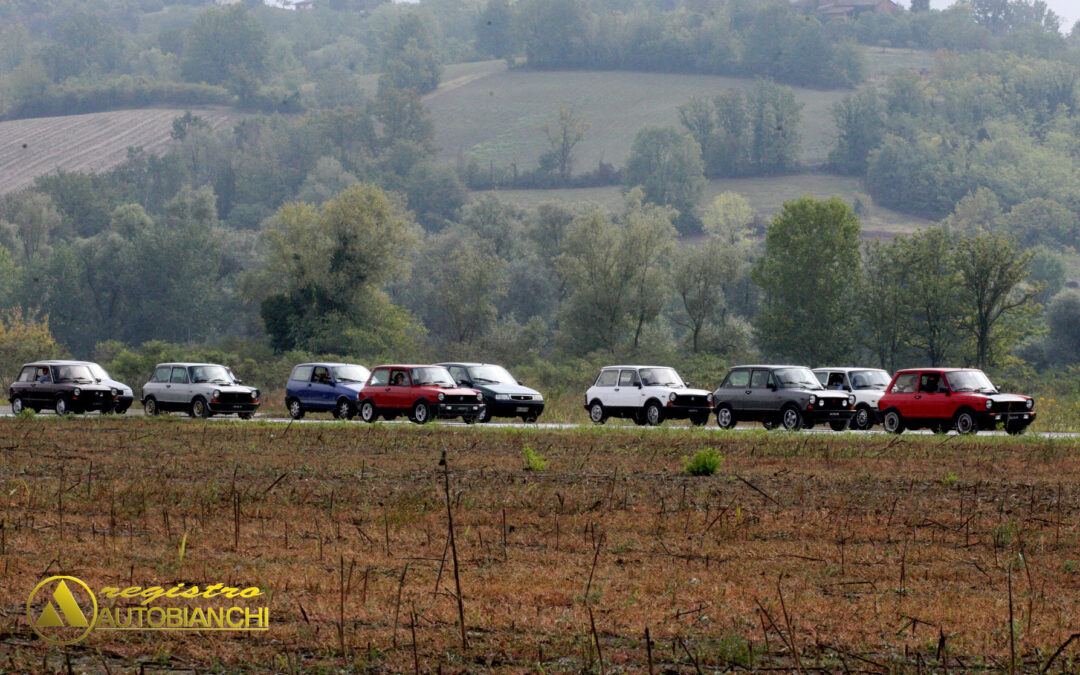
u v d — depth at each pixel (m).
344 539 47.62
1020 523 52.53
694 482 67.06
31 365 134.75
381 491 62.00
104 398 132.25
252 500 57.53
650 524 51.72
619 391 124.81
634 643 32.59
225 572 40.66
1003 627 34.41
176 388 130.38
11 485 62.66
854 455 84.31
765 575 41.44
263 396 185.88
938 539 48.66
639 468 74.75
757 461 80.06
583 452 86.19
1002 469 75.88
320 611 35.59
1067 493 63.12
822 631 34.16
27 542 45.91
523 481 66.75
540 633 33.56
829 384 122.56
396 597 37.31
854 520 53.16
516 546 46.47
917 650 32.34
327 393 130.00
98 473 69.06
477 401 120.56
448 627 34.25
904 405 110.06
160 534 48.28
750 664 30.77
